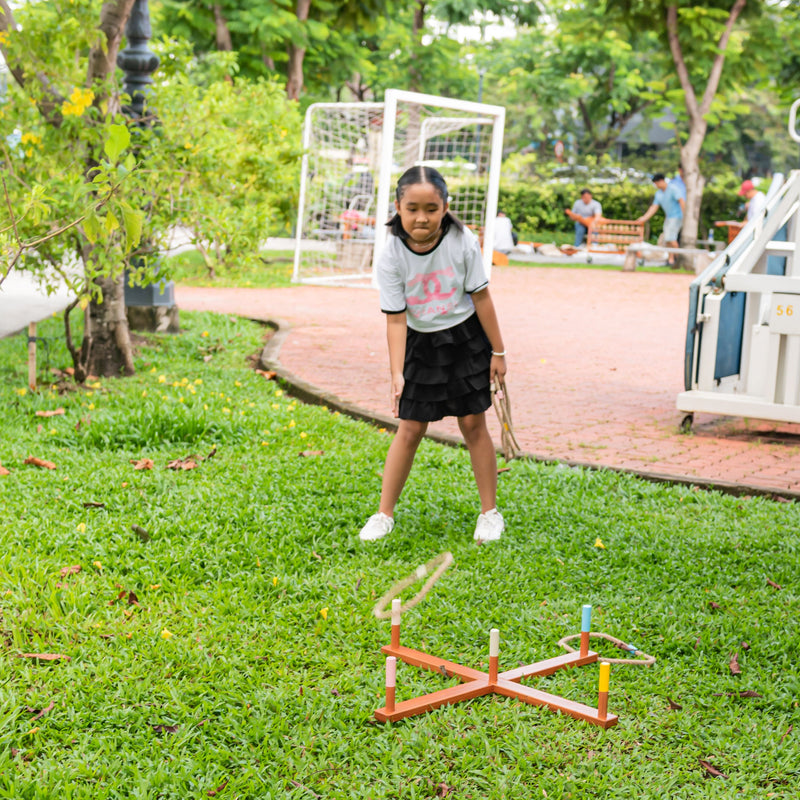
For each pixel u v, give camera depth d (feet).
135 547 14.42
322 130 58.75
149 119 28.35
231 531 15.29
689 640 12.12
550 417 25.11
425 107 63.46
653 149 173.27
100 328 27.02
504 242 79.30
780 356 22.81
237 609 12.60
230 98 36.78
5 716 9.88
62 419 21.70
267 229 30.09
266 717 10.14
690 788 9.11
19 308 40.27
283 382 27.58
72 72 24.95
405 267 14.69
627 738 9.92
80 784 8.91
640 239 89.97
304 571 13.96
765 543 15.71
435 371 15.03
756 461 21.35
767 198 28.02
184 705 10.21
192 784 8.96
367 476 18.40
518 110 142.51
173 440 20.48
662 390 29.17
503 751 9.70
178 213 27.68
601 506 17.47
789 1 83.71
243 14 68.49
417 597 11.61
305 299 48.93
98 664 11.00
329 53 78.18
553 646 12.03
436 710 10.34
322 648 11.74
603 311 49.44
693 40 79.97
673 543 15.67
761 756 9.63
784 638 12.21
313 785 9.06
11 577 13.01
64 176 23.32
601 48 123.54
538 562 14.76
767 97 139.13
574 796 8.93
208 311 39.65
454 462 19.67
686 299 56.29
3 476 17.49
